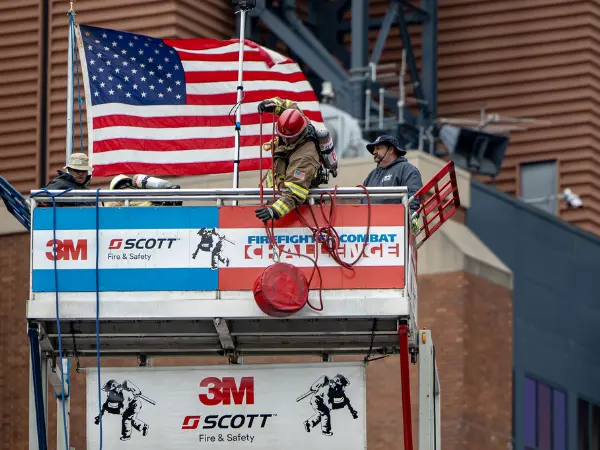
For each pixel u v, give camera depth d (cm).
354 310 3391
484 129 8844
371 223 3431
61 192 3478
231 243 3441
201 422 3575
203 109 4403
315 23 8675
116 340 3659
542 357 7738
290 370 3578
